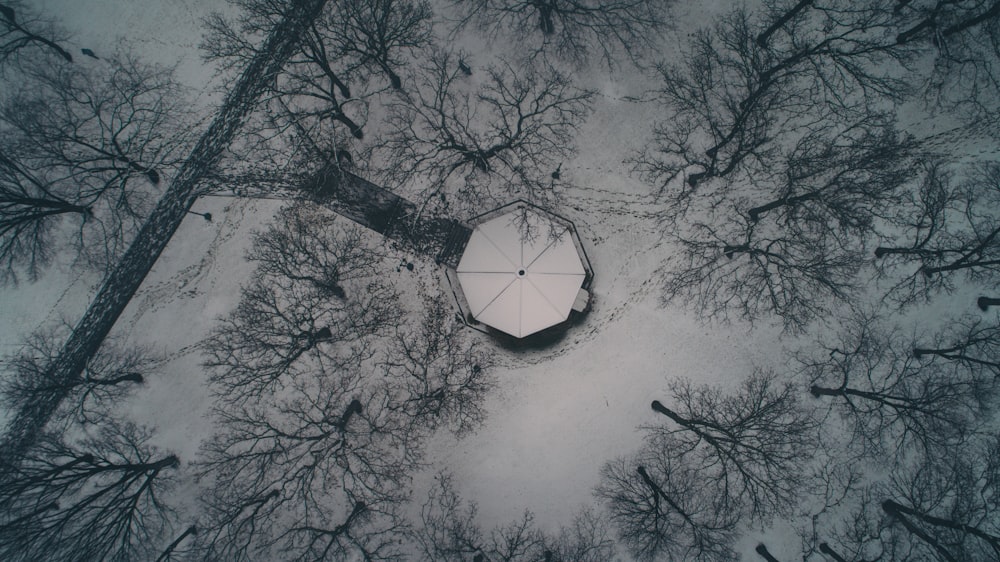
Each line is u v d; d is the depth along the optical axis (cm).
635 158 2708
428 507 2588
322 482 2600
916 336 2583
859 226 2512
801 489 2548
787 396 2542
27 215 2739
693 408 2555
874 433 2547
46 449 2516
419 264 2691
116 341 2698
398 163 2731
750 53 2702
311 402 2600
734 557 2514
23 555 2494
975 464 2522
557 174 2691
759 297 2602
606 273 2680
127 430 2627
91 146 2695
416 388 2616
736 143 2669
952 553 2464
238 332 2633
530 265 2459
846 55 2567
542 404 2627
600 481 2572
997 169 2589
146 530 2486
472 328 2656
